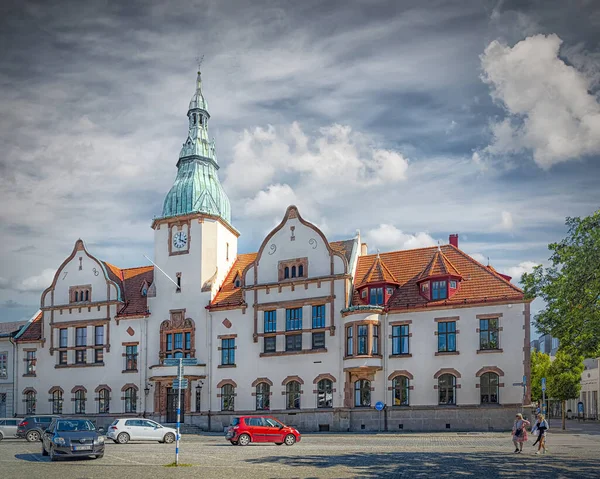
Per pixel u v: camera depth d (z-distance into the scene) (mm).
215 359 60125
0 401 67250
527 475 24438
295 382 56625
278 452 34562
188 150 67250
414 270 56406
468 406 50344
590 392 92938
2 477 25531
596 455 31469
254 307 59062
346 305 55469
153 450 37344
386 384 53094
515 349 49781
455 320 51906
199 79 70000
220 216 64125
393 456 31484
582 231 29891
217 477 24719
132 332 63375
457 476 24359
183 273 62969
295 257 58469
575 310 30078
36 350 66812
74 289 66438
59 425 33500
